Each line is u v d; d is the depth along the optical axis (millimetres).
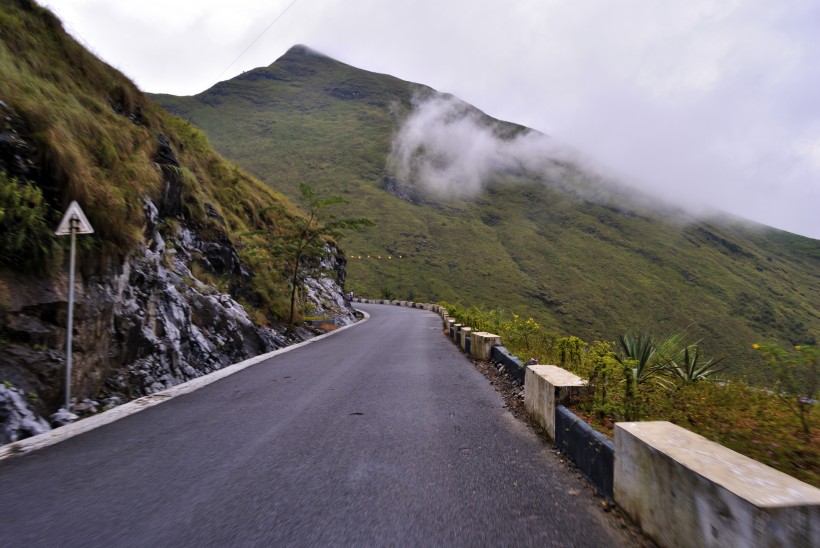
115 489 3877
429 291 122000
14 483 4016
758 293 155125
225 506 3535
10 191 6660
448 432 5559
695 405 5398
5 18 11906
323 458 4641
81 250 7664
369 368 10633
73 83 13000
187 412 6574
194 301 11578
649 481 3002
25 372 5996
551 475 4188
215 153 24438
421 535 3080
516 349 11688
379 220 167500
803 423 4418
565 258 159375
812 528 2039
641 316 125000
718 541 2305
